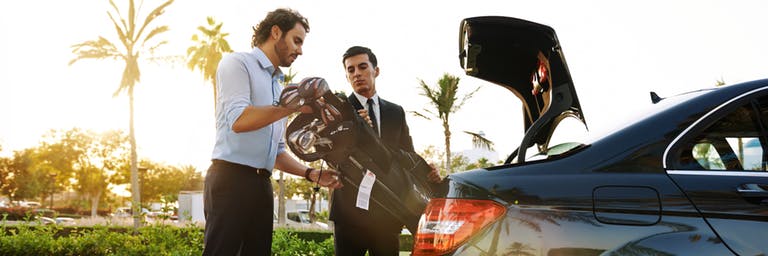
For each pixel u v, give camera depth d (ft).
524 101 10.46
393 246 11.91
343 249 12.04
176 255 22.03
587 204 6.16
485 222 6.23
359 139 9.18
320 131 8.94
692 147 6.49
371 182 9.76
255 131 9.86
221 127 9.86
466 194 6.48
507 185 6.42
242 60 9.78
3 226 27.84
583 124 8.02
